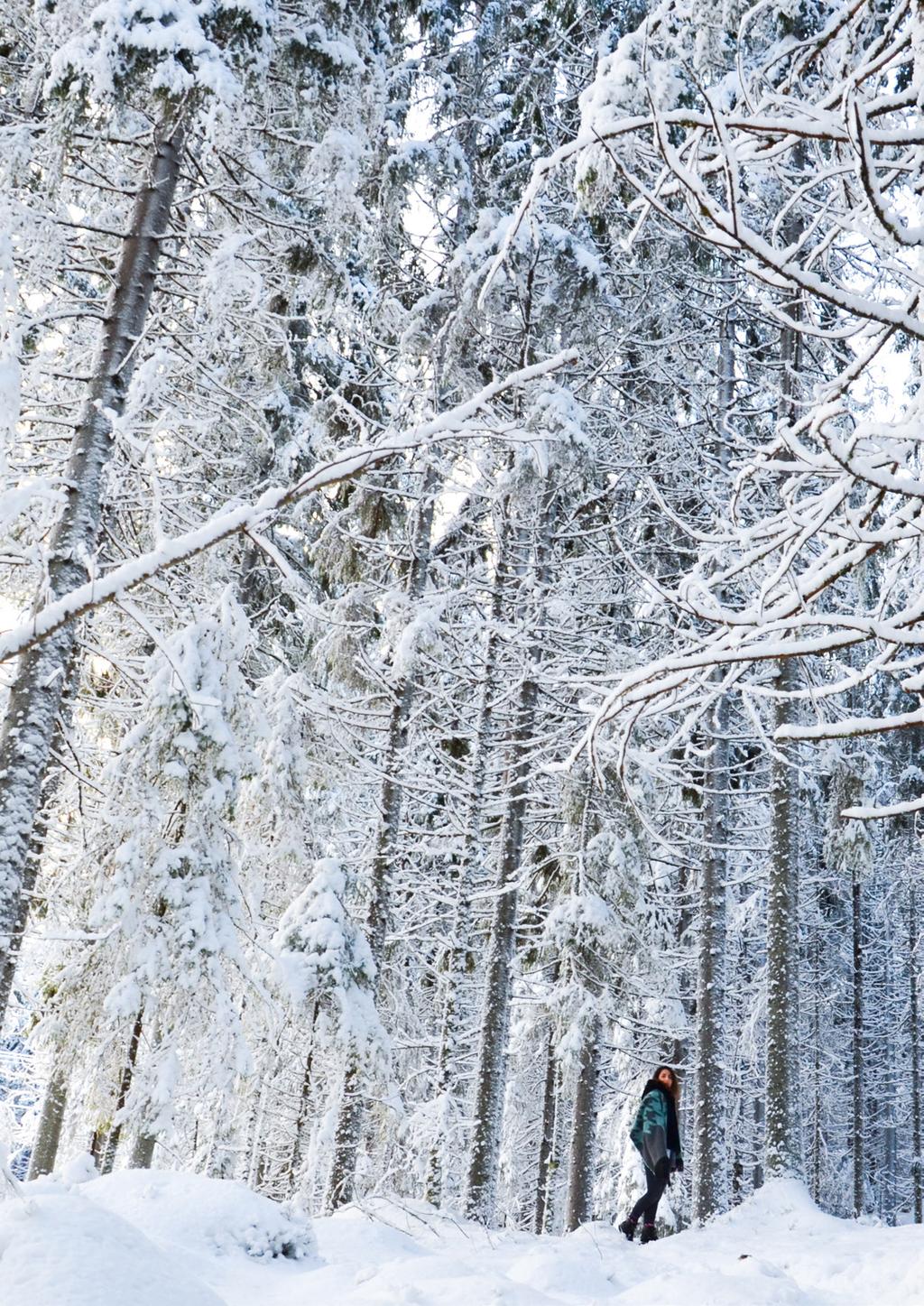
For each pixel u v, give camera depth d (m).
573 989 14.70
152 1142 10.40
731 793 14.63
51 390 9.81
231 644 10.97
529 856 16.53
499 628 13.85
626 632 16.47
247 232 10.00
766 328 15.95
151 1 7.78
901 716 3.61
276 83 9.71
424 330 13.05
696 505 15.09
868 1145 38.03
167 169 9.04
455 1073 15.57
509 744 13.69
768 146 4.48
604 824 14.41
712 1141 14.41
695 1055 19.67
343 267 10.65
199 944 10.16
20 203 7.77
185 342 10.05
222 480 12.55
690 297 16.00
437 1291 5.38
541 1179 21.03
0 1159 3.55
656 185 3.69
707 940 15.18
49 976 11.02
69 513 7.98
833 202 4.58
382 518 13.70
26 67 9.09
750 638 3.97
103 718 12.94
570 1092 14.88
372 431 12.92
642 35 4.09
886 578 4.16
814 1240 8.65
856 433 3.43
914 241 3.09
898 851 24.62
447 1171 14.88
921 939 32.25
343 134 9.60
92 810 10.91
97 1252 3.39
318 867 12.77
